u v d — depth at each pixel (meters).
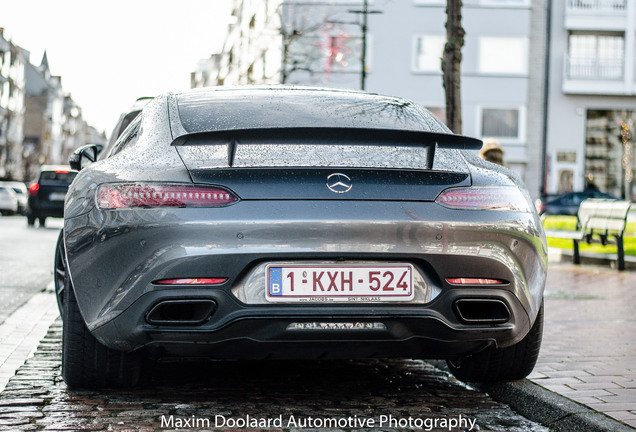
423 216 3.47
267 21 37.16
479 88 39.25
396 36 37.97
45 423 3.45
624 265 11.91
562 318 6.64
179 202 3.40
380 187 3.49
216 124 3.91
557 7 39.62
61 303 5.03
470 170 3.74
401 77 38.06
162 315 3.46
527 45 39.12
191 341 3.45
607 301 7.93
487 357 4.15
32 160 86.31
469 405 4.02
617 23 39.28
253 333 3.41
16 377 4.25
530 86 39.50
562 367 4.61
